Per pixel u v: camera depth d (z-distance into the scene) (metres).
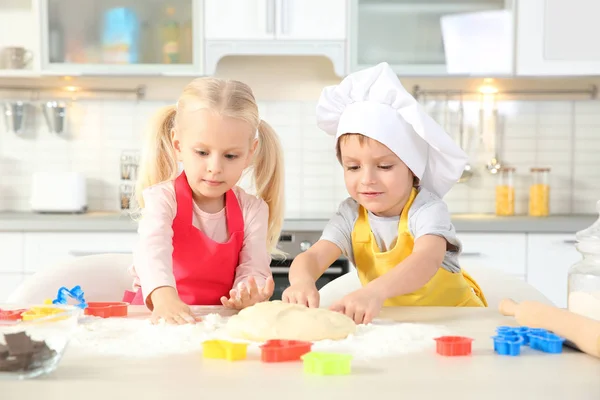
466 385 0.68
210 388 0.66
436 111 3.46
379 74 1.32
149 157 1.53
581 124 3.46
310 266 1.33
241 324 0.89
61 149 3.43
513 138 3.47
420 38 3.14
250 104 1.33
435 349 0.83
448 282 1.45
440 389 0.66
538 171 3.33
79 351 0.80
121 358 0.77
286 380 0.68
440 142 1.32
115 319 1.02
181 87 3.42
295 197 3.46
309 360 0.71
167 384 0.67
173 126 1.53
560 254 2.96
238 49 3.10
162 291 1.17
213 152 1.29
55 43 3.12
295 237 2.91
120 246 2.92
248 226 1.47
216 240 1.45
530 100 3.46
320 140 3.46
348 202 1.49
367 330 0.94
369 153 1.32
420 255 1.25
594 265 0.95
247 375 0.70
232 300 1.14
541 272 2.96
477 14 3.12
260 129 1.54
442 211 1.37
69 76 3.24
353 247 1.47
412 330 0.94
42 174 3.23
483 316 1.07
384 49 3.14
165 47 3.14
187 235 1.40
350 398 0.64
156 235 1.30
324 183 3.46
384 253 1.42
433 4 3.13
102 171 3.45
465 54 3.13
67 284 1.51
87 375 0.70
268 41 3.10
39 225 2.90
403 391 0.66
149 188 1.41
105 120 3.43
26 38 3.39
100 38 3.13
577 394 0.66
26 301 1.45
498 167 3.45
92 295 1.54
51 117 3.37
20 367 0.68
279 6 3.08
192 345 0.83
